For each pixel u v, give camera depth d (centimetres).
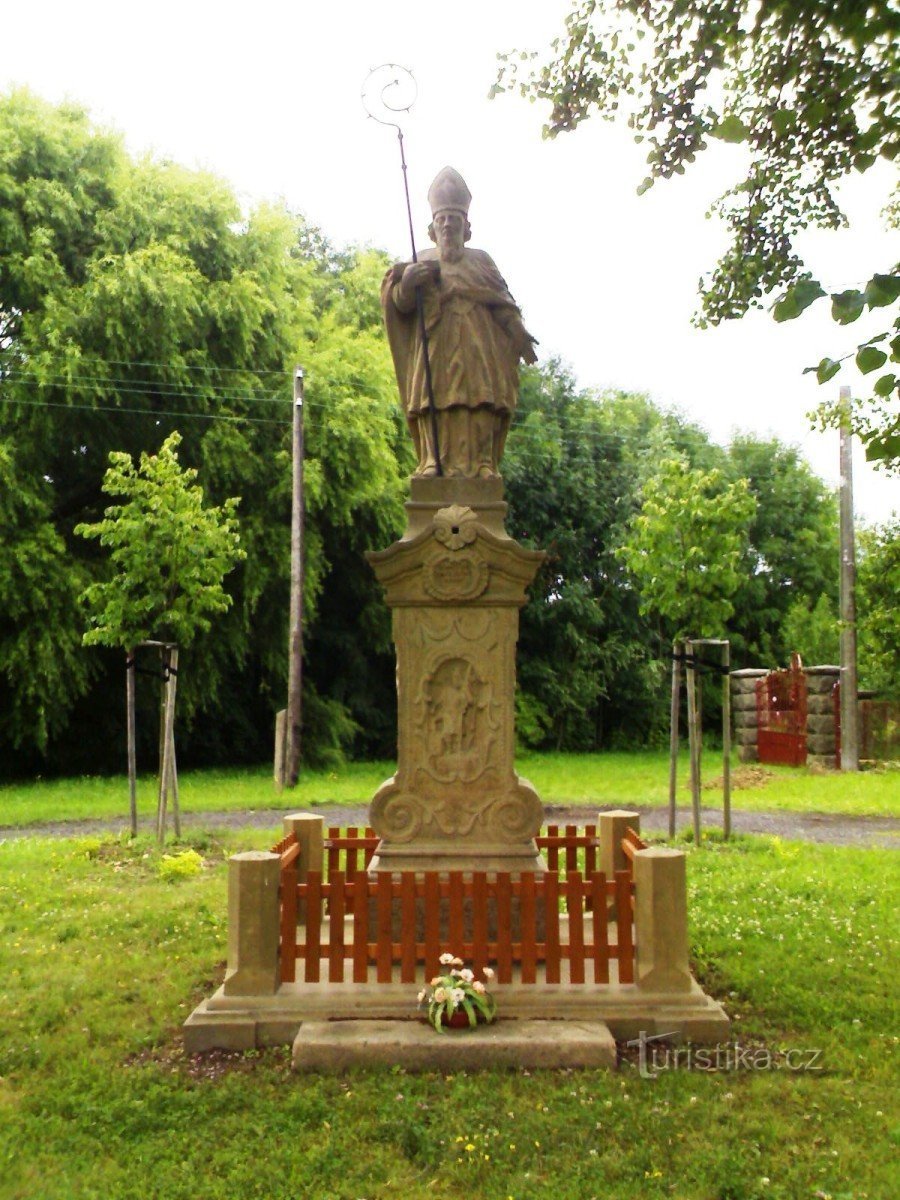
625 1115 455
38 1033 563
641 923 563
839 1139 436
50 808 1552
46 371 1803
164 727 1208
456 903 568
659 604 1212
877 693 2405
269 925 556
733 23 728
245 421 2083
